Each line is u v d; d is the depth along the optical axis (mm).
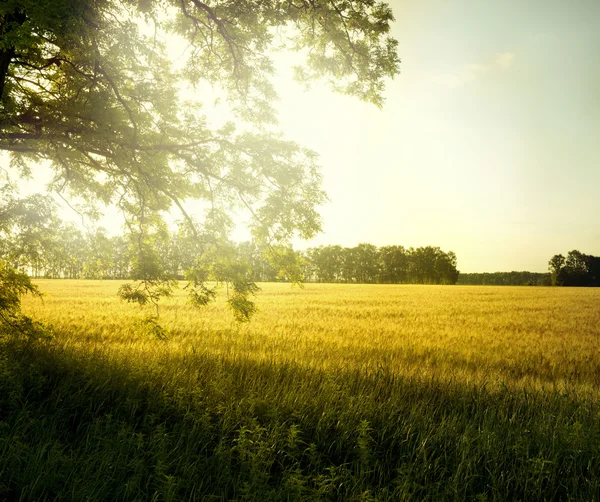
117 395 6766
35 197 8930
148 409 6305
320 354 11664
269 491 4105
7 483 3971
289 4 8844
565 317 27344
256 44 9078
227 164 9438
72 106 8172
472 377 9195
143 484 4352
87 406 6266
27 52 7836
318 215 9414
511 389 8320
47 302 29672
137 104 9148
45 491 3947
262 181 9539
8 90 7879
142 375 7359
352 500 4008
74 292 44562
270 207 9156
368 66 9391
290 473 4508
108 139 8469
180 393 6547
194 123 9375
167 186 9555
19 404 6043
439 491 4414
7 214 8641
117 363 8141
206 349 10977
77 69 8484
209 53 9891
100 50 8141
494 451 5125
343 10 9125
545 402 7363
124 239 10102
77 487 3984
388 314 27172
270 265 9953
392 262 152250
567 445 5246
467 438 5352
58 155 8852
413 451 5105
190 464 4621
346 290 65500
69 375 7203
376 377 8430
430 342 15141
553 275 141250
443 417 6203
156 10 8281
